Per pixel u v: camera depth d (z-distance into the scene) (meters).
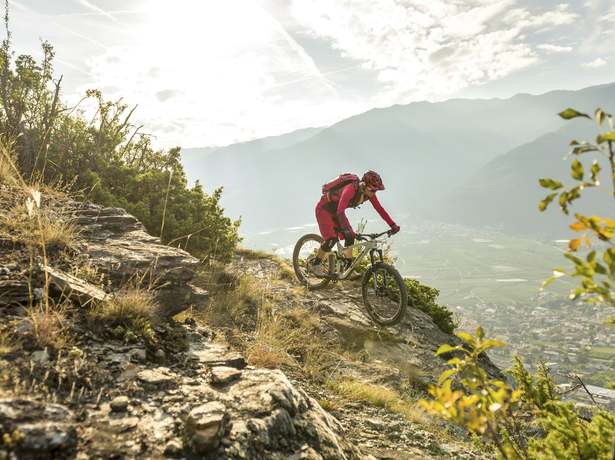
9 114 6.66
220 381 3.12
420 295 9.12
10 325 2.87
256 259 9.76
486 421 1.86
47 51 7.12
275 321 5.58
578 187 1.38
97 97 7.50
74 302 3.45
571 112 1.33
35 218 4.19
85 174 6.78
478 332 1.95
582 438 2.27
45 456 2.01
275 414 2.83
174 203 7.54
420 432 4.59
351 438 4.05
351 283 8.82
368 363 6.16
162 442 2.33
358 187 6.85
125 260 4.23
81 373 2.71
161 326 3.80
